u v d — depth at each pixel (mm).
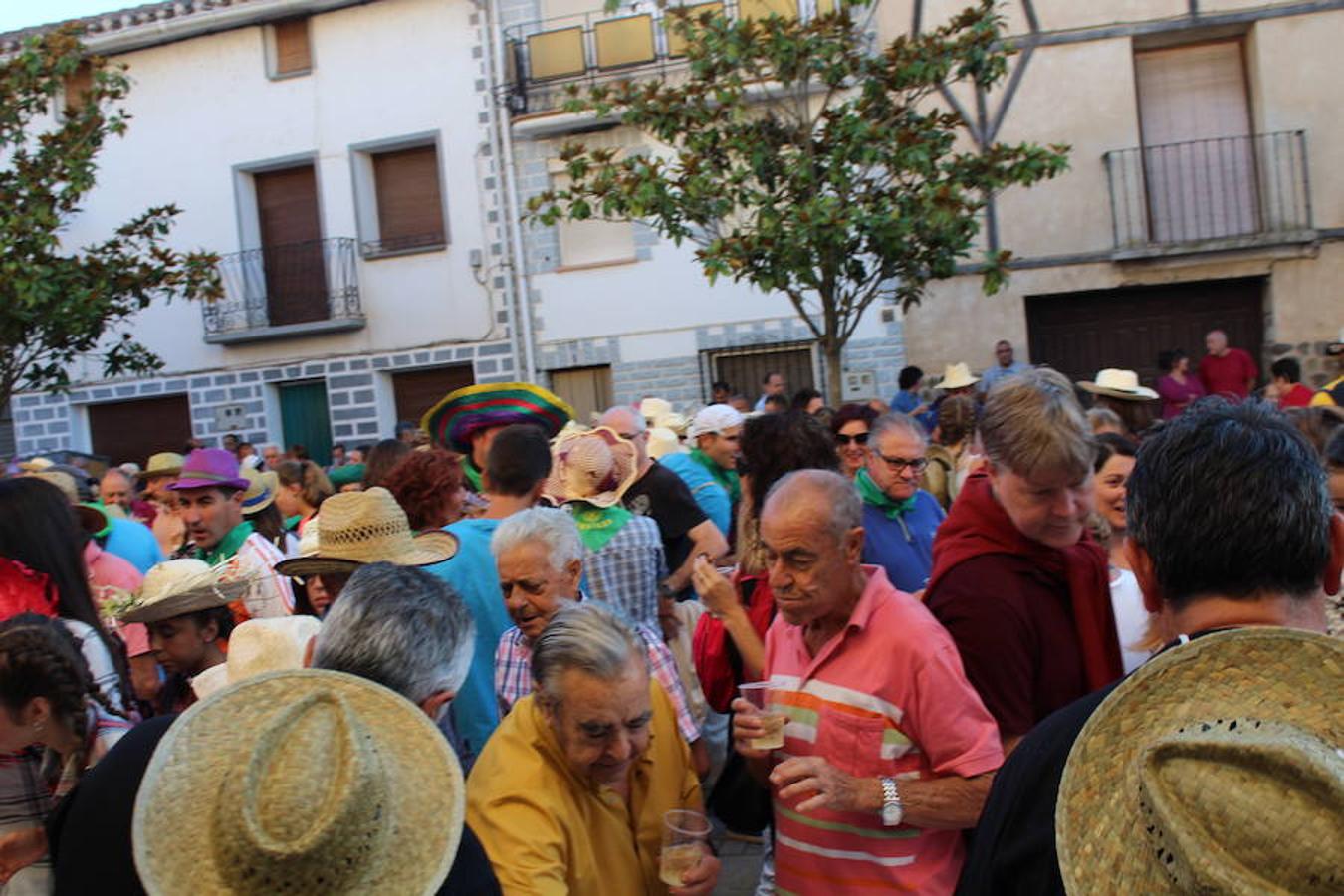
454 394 5852
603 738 2576
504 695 3584
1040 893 1659
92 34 17672
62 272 13422
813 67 11734
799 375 15852
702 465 7848
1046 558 2820
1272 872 1204
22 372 14109
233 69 17594
